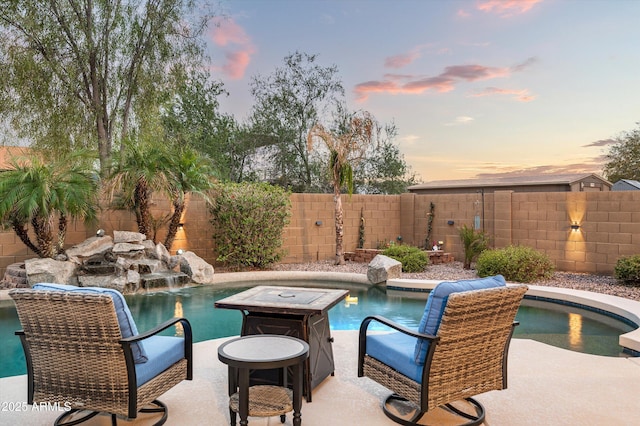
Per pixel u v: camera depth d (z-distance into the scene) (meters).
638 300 7.21
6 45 10.06
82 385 2.75
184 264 8.99
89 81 11.66
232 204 10.40
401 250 10.47
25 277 7.71
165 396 3.53
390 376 3.13
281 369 3.45
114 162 9.18
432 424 3.06
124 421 3.12
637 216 8.99
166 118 17.27
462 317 2.77
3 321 6.25
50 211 8.11
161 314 6.81
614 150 19.03
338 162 11.31
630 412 3.25
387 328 6.14
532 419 3.14
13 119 10.32
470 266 10.79
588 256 9.67
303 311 3.40
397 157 18.06
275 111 18.30
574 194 9.85
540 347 4.80
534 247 10.45
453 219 11.96
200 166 9.93
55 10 10.69
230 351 2.82
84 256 8.23
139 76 11.82
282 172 18.22
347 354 4.58
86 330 2.64
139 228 9.49
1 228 8.21
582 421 3.11
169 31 11.89
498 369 3.16
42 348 2.78
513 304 3.02
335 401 3.44
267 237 10.71
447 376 2.87
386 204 13.09
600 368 4.17
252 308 3.53
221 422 3.10
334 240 12.45
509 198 10.80
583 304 7.08
